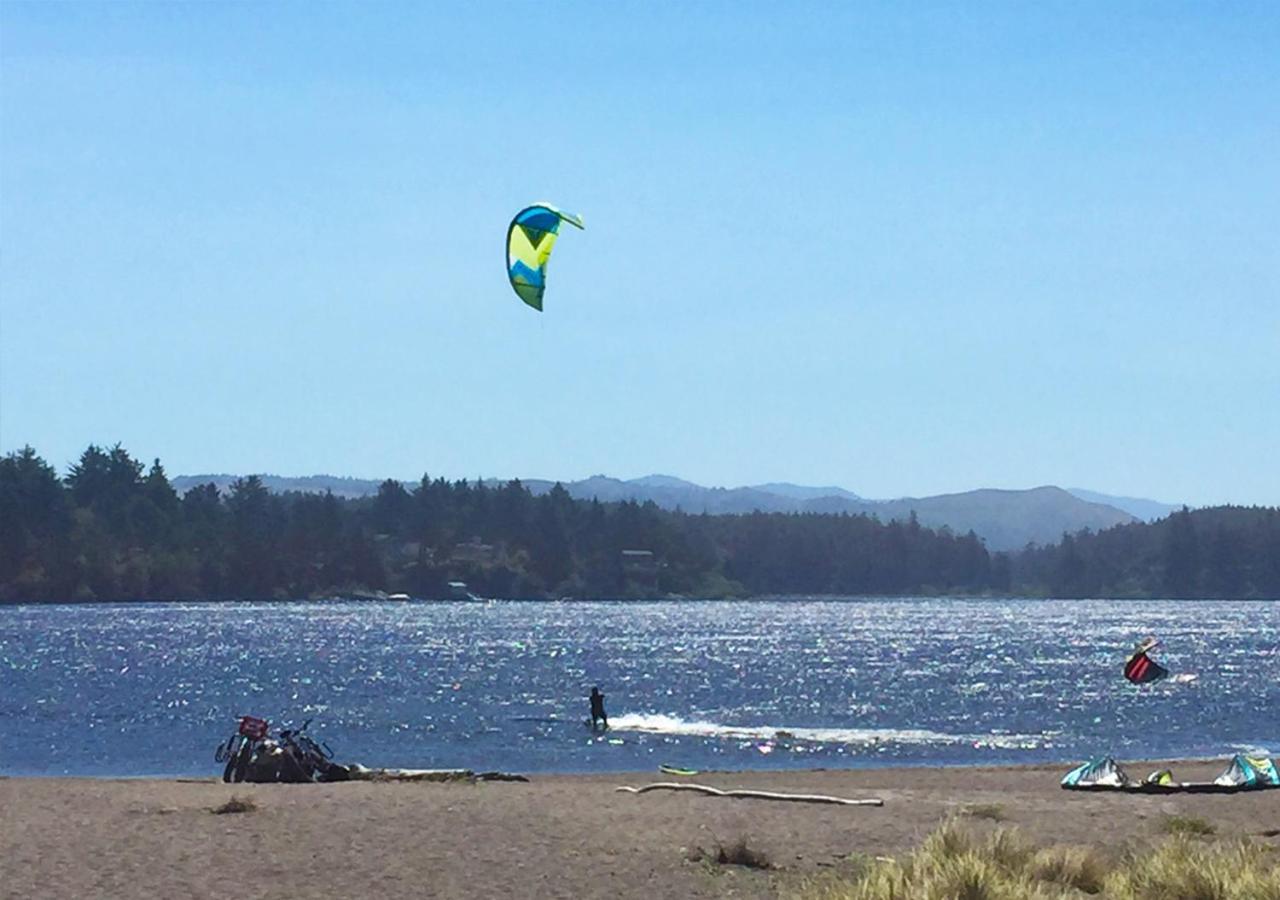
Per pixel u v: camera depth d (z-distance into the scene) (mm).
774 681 87562
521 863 17344
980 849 16953
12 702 70062
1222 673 95875
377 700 71062
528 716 60906
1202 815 23062
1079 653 124938
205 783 27547
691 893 16109
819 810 22359
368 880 16266
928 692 78500
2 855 17344
